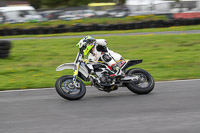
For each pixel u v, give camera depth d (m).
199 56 19.30
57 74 15.42
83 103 9.46
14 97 10.59
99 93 10.98
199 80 12.88
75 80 9.82
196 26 34.22
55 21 40.62
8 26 38.03
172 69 16.14
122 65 10.26
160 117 7.82
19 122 7.67
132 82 10.25
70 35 31.36
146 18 40.50
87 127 7.17
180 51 21.03
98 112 8.41
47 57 20.25
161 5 40.00
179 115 7.95
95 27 34.25
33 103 9.63
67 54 21.00
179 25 35.50
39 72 16.06
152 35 26.94
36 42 25.56
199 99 9.56
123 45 23.33
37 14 40.47
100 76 10.07
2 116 8.24
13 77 14.85
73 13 41.47
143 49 21.88
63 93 9.63
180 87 11.52
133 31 32.56
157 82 12.83
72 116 8.09
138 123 7.39
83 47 10.02
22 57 20.42
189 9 38.50
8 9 38.69
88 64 10.18
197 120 7.52
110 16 41.44
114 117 7.91
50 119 7.86
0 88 12.27
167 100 9.53
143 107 8.79
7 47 19.97
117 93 10.86
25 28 36.53
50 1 60.47
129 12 41.47
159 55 19.91
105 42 9.99
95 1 62.22
